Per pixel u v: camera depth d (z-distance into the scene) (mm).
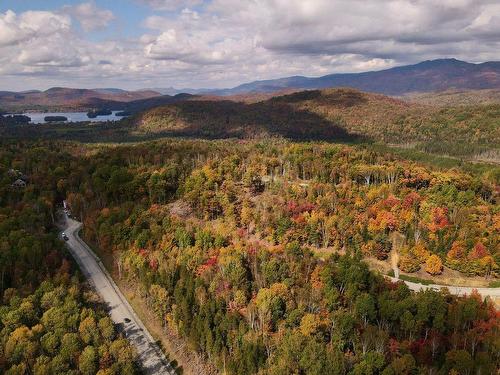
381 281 120250
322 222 155750
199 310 108688
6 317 101312
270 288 109938
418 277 140250
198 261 127812
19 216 161000
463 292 133125
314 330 96750
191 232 146000
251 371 88938
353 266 120062
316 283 117250
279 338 95062
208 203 169375
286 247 139125
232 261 121438
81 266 147625
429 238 150875
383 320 106375
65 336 94938
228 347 98688
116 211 164125
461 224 155625
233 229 154625
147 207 172500
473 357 91688
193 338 100312
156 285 115812
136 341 111250
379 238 148875
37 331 98375
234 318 101125
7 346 92438
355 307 106062
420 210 165625
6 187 190875
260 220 157500
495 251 142250
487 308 108188
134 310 123500
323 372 84000
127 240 146625
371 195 174000
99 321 104062
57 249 142625
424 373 84312
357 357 88812
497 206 173375
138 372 99688
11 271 124000
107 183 191625
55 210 193500
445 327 102500
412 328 101000
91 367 89688
